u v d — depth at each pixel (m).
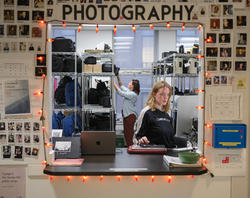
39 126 2.35
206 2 2.35
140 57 7.80
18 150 2.37
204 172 2.23
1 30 2.30
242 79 2.38
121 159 2.54
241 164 2.41
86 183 2.39
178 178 2.41
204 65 2.36
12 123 2.36
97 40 7.67
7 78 2.32
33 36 2.31
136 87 5.98
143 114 3.40
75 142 2.61
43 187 2.40
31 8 2.30
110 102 5.06
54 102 5.10
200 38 2.43
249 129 2.43
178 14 2.35
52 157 2.38
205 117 2.39
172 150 2.95
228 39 2.36
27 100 2.33
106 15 2.35
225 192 2.43
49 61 2.38
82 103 4.89
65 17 2.32
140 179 2.39
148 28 7.36
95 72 4.88
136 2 2.34
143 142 3.05
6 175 2.39
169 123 3.39
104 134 2.71
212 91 2.38
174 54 5.08
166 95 3.36
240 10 2.37
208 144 2.40
